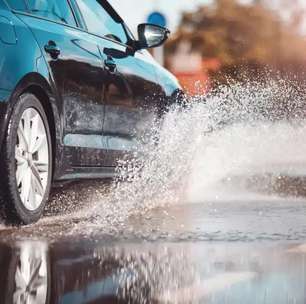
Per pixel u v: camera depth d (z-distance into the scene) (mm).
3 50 6406
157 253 5387
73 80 7320
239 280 4590
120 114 8289
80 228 6527
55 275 4727
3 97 6355
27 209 6656
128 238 6016
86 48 7699
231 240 5902
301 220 7016
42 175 6922
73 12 7891
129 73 8547
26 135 6699
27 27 6797
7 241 5863
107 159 8016
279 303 4074
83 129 7535
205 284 4496
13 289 4371
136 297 4203
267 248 5555
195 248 5566
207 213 7535
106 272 4812
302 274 4738
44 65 6828
